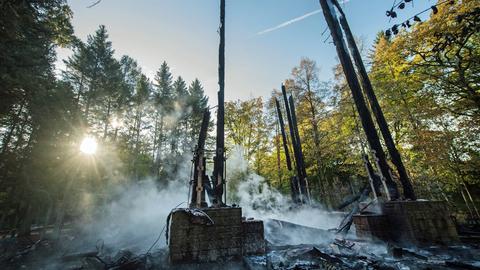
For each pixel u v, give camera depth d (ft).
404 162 47.55
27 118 36.86
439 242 16.33
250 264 14.64
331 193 61.11
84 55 78.43
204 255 15.71
